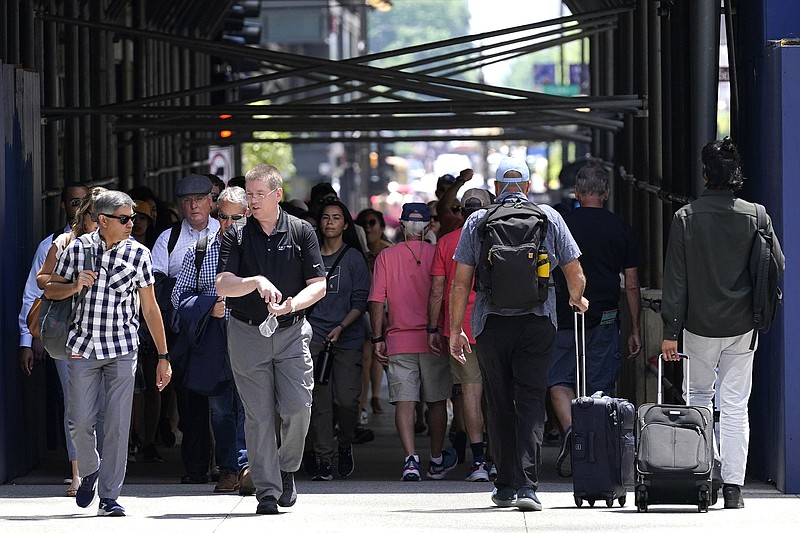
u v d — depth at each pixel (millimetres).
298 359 19047
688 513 19500
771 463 22188
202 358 21984
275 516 19594
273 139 56562
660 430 19391
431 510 20172
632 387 27375
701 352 19766
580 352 23688
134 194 29125
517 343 19016
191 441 23906
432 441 24812
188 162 59562
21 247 24875
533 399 19172
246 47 33812
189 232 23438
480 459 24156
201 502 21234
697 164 24578
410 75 33875
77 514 19891
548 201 104688
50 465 26531
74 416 19125
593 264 23578
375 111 35562
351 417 25234
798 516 19172
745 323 19406
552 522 18703
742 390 19859
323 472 24578
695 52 24484
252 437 19391
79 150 37594
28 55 30891
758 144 22609
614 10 34156
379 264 24547
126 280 18969
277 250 18812
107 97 40969
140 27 45344
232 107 34594
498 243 18594
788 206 21234
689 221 19469
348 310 24812
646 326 26562
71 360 19047
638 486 19375
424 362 24391
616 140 46156
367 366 33312
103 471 19531
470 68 46344
